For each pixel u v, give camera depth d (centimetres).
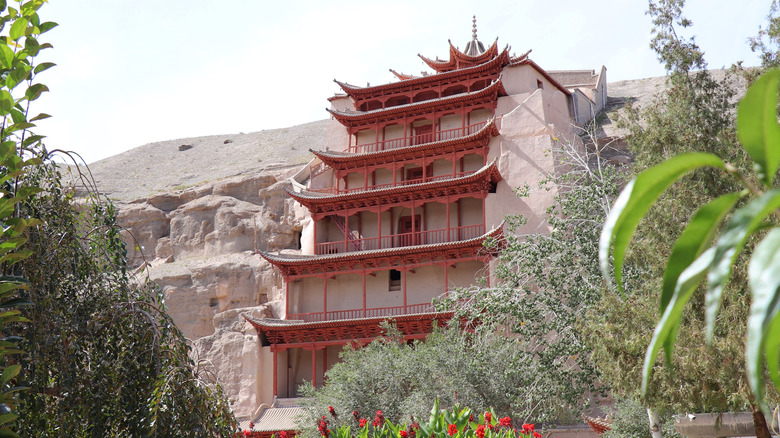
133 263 7550
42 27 1091
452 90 6919
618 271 328
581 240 3425
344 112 6881
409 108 6694
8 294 1066
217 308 6650
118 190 8850
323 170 6919
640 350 2364
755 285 229
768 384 1950
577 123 6825
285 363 6166
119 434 1362
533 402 3572
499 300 3534
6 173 1135
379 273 6222
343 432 1423
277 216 7006
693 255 308
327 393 4344
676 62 2788
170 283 6812
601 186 3747
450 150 6347
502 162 6109
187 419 1379
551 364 3275
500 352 3856
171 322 1492
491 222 5966
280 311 6412
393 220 6481
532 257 3503
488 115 6606
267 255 6231
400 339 4962
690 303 2236
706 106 2755
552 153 5959
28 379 1253
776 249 231
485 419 1436
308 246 6619
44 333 1246
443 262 5841
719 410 2203
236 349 6178
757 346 225
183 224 7400
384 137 6950
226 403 1499
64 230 1378
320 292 6384
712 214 304
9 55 1040
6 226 1126
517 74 6631
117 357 1409
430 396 3859
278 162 8838
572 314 3247
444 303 3903
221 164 9400
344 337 5941
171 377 1395
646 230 2558
